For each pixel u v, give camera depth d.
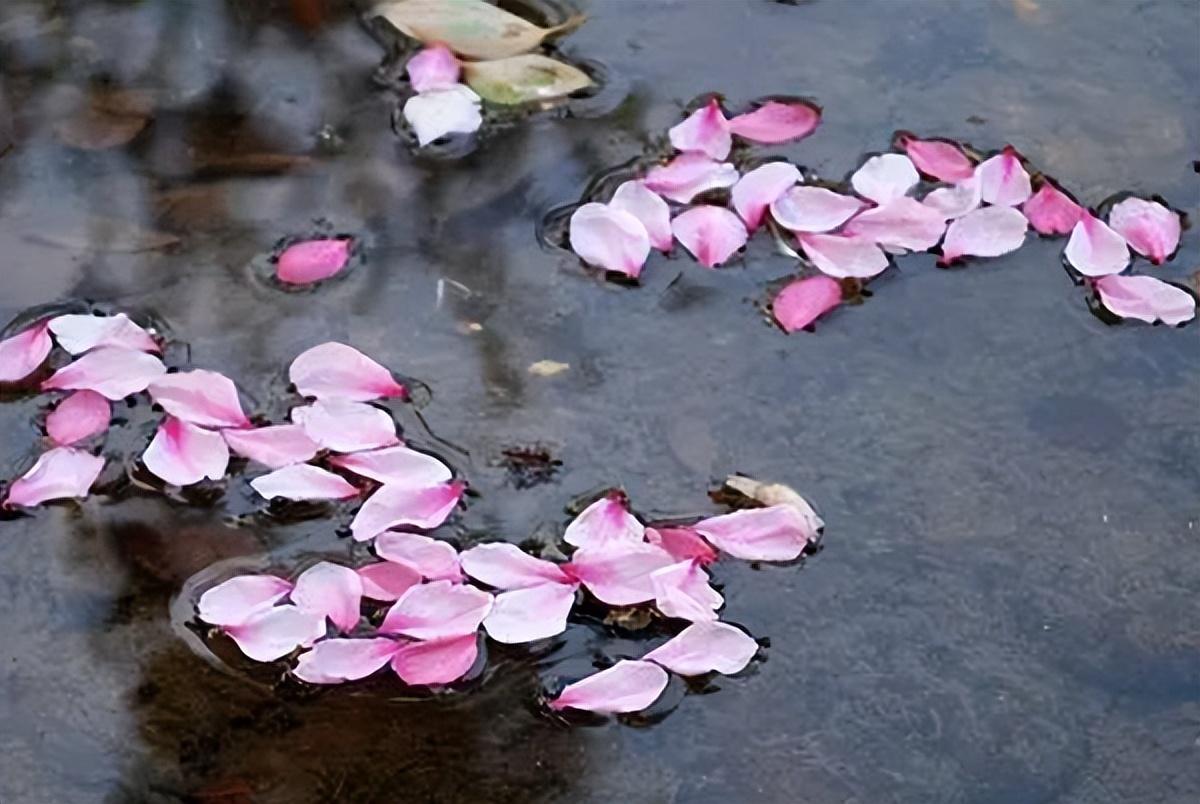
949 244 0.97
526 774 0.89
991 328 0.96
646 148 0.99
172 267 0.97
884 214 0.97
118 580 0.92
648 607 0.91
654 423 0.94
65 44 1.02
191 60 1.01
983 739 0.90
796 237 0.97
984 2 1.03
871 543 0.92
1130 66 1.01
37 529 0.92
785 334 0.96
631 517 0.92
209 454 0.93
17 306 0.96
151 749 0.89
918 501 0.93
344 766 0.89
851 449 0.94
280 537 0.92
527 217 0.98
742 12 1.02
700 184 0.98
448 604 0.90
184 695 0.90
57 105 1.00
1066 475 0.93
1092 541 0.93
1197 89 1.00
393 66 1.01
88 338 0.94
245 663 0.90
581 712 0.90
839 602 0.92
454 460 0.93
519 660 0.91
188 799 0.89
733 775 0.89
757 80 1.01
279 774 0.89
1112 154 0.99
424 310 0.96
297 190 0.98
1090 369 0.95
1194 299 0.96
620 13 1.02
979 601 0.92
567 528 0.92
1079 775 0.90
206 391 0.94
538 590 0.91
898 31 1.02
